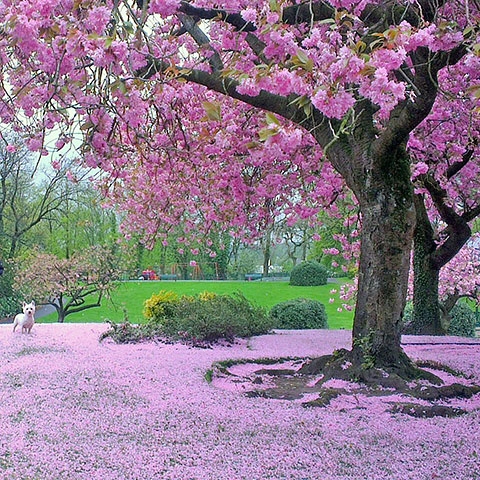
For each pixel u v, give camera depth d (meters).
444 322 13.70
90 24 4.41
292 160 9.62
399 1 5.28
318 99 3.73
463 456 3.84
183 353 8.42
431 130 9.41
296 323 14.04
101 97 5.05
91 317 26.75
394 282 6.32
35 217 27.52
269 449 4.00
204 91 8.05
